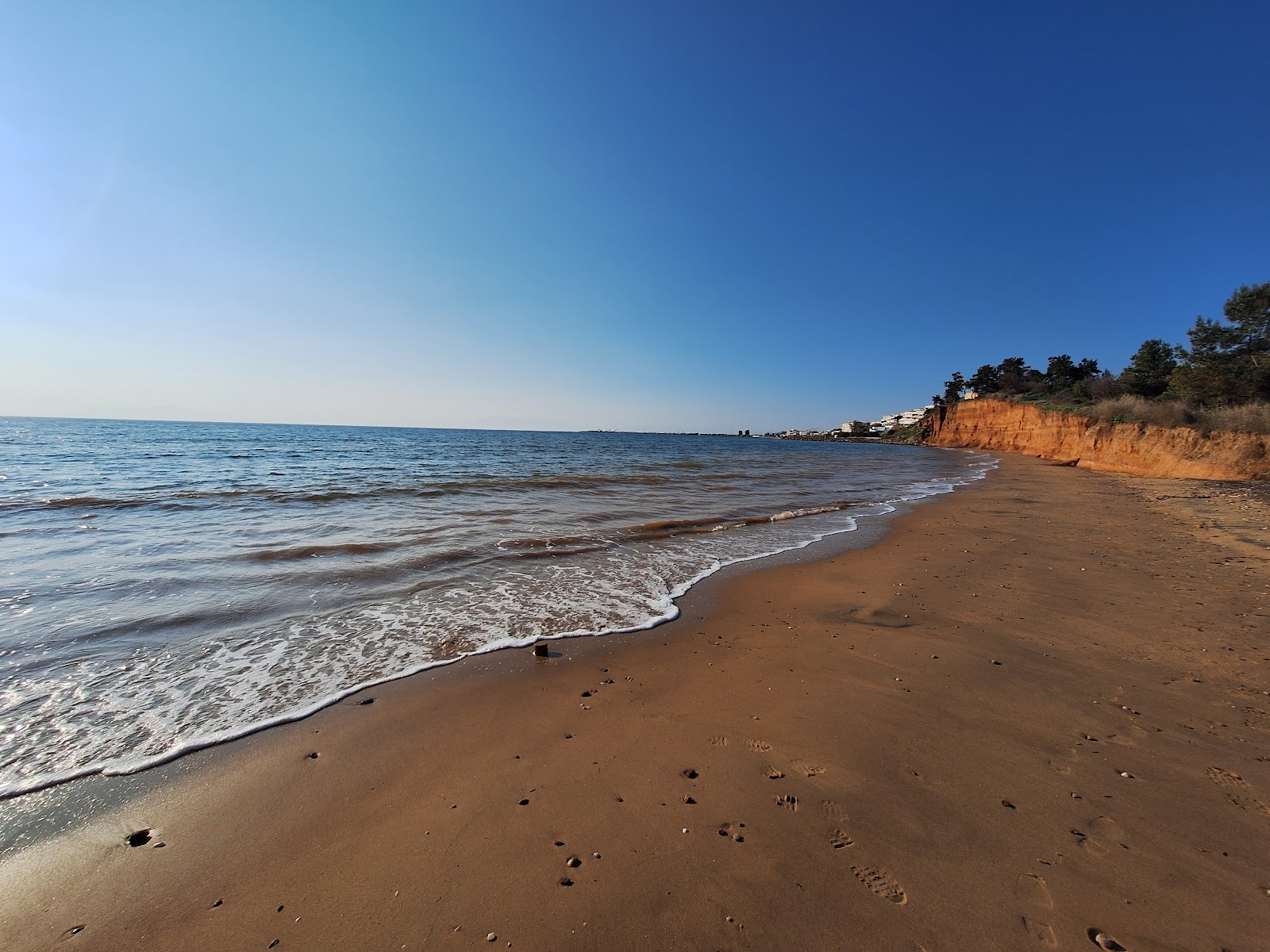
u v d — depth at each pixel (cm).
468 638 579
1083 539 1159
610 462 3691
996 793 325
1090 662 527
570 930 230
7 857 267
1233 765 352
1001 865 268
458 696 451
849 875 262
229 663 500
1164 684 476
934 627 633
